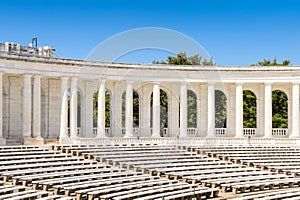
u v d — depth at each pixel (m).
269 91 69.25
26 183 40.19
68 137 63.12
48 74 61.88
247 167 54.00
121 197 36.19
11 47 64.06
